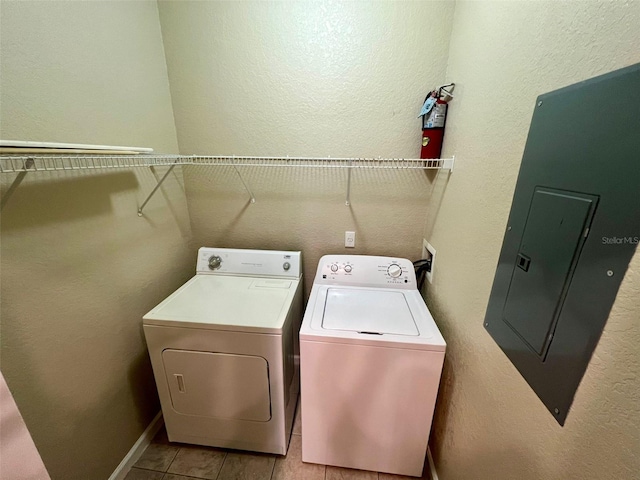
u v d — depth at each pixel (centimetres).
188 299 138
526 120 69
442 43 132
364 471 135
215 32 140
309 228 171
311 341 111
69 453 104
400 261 153
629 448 41
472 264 97
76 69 100
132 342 133
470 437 94
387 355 109
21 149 70
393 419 119
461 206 109
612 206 43
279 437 135
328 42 136
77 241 103
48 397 96
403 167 138
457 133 116
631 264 40
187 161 163
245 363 123
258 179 165
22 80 85
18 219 85
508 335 73
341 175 158
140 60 130
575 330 51
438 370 108
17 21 83
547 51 62
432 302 143
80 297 105
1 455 49
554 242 56
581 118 50
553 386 56
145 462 138
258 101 149
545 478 58
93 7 105
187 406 134
